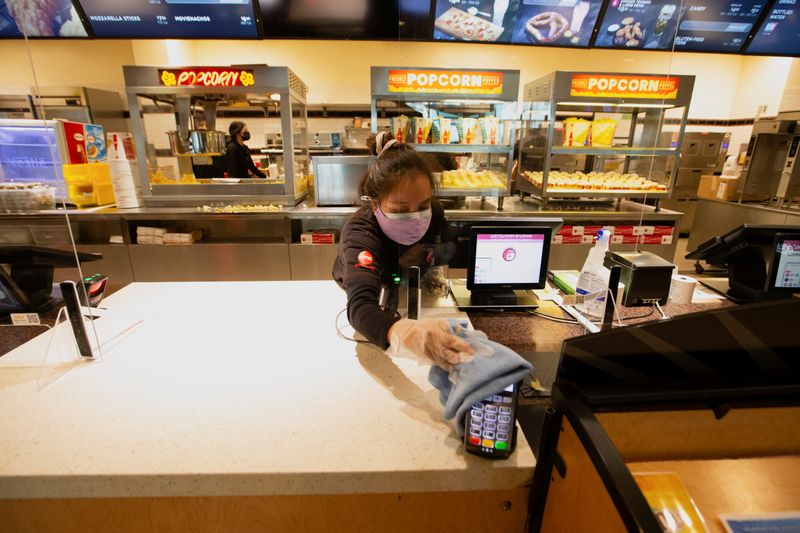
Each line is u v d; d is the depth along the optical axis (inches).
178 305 59.4
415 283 51.1
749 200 163.5
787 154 143.7
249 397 37.5
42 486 29.1
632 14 121.2
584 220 139.7
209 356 44.8
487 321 58.0
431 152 137.8
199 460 30.0
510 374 31.1
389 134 56.3
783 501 29.2
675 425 30.4
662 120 136.3
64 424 33.7
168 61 190.1
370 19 120.5
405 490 30.3
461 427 31.5
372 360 44.2
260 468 29.4
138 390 38.4
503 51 214.2
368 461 30.2
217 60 213.2
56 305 58.2
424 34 123.6
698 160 231.6
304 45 212.1
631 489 21.1
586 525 25.0
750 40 124.7
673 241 141.3
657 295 59.7
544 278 65.2
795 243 60.6
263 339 48.9
